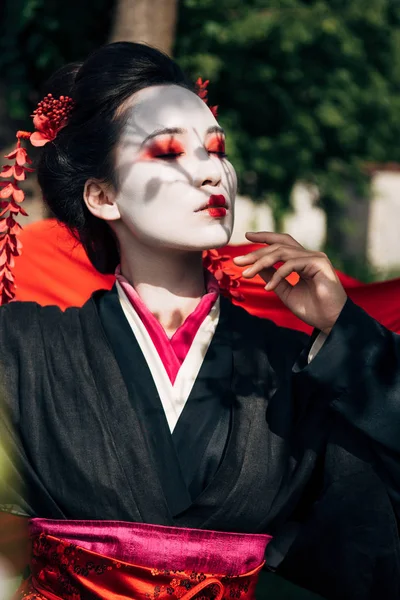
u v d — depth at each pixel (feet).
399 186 83.15
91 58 8.13
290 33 41.75
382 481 7.57
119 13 23.04
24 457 7.55
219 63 40.09
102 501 7.27
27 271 11.17
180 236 7.56
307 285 7.71
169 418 7.59
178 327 7.91
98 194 7.99
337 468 7.62
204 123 7.77
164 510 7.25
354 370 7.34
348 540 7.75
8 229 8.86
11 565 7.88
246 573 7.43
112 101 7.88
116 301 8.01
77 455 7.35
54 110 8.11
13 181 8.75
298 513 8.04
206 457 7.43
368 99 47.88
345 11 47.70
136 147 7.67
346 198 51.29
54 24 35.53
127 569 7.17
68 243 10.77
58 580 7.40
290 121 44.47
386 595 7.84
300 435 7.71
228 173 7.79
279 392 7.77
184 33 40.14
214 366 7.74
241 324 8.12
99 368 7.65
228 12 41.65
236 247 11.12
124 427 7.42
